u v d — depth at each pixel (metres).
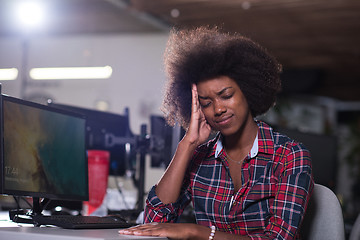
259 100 1.69
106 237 1.26
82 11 8.05
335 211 1.83
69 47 8.77
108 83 8.54
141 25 8.33
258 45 1.76
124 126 3.00
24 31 8.80
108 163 2.60
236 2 6.51
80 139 2.05
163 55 1.95
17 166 1.66
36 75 8.88
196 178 1.78
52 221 1.57
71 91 8.70
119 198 2.95
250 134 1.71
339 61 9.56
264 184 1.65
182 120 1.92
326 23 7.29
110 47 8.60
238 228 1.69
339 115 13.23
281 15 7.00
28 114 1.75
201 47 1.66
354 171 10.11
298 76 10.11
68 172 1.94
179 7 6.90
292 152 1.66
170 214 1.73
